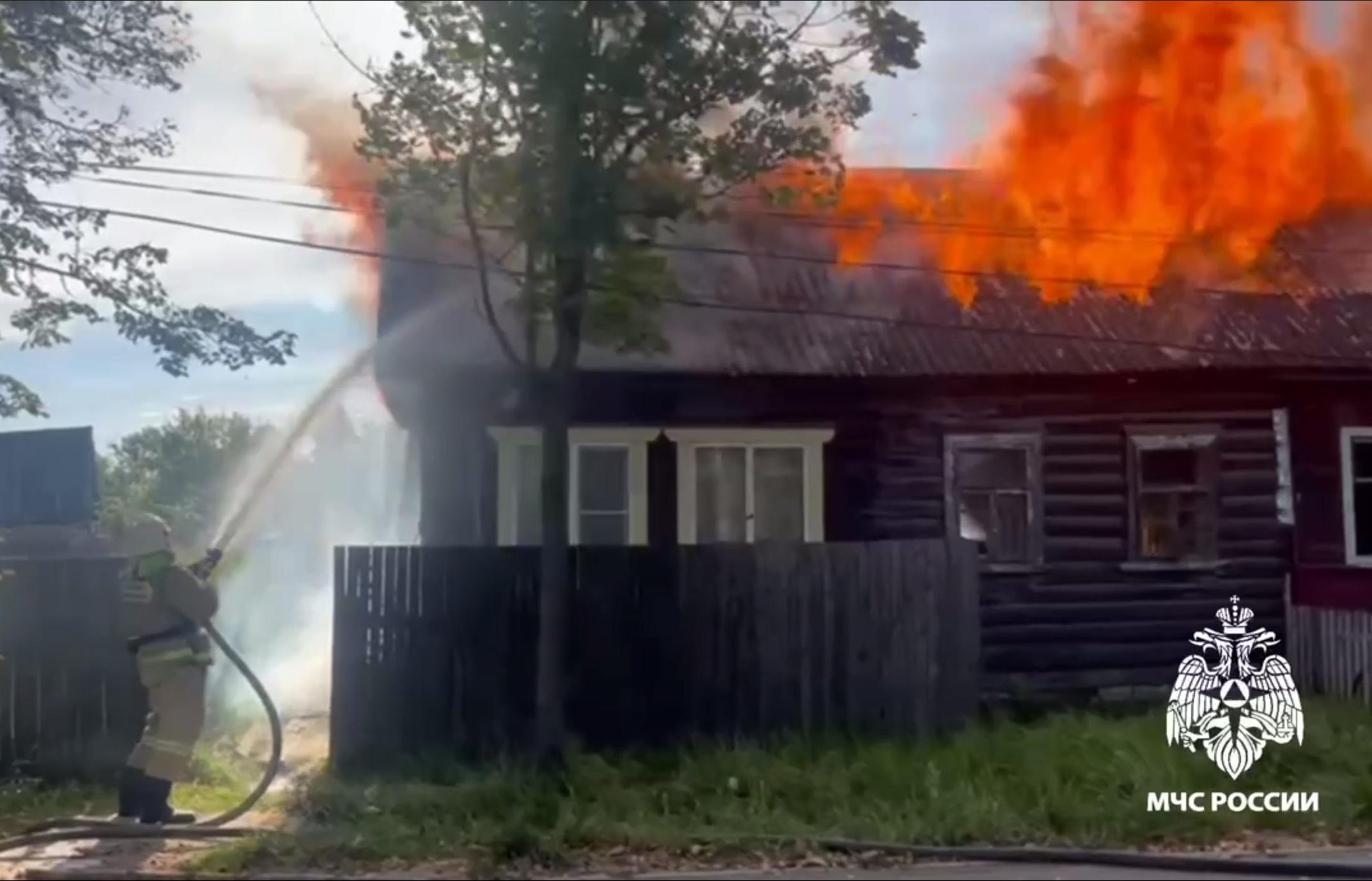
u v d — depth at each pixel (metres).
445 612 10.23
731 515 13.89
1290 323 14.65
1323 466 14.53
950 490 14.09
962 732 10.38
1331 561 14.45
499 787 8.58
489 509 13.33
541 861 7.32
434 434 13.43
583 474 13.74
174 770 8.02
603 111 9.39
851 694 10.52
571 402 12.90
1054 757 9.39
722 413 13.82
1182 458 14.66
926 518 14.05
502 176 9.53
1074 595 14.24
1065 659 14.16
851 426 14.08
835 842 7.59
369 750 10.12
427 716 10.16
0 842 7.62
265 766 10.38
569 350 9.79
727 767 9.18
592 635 10.30
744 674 10.41
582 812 8.18
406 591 10.22
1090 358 13.88
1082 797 8.49
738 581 10.47
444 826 7.88
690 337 13.69
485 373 12.86
